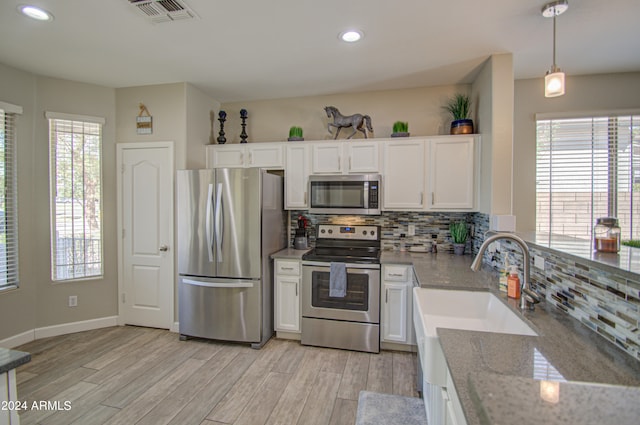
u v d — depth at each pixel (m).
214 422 1.99
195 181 3.11
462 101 3.13
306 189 3.38
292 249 3.51
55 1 1.96
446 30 2.28
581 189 3.09
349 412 2.08
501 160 2.65
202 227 3.10
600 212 3.05
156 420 2.00
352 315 2.95
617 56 2.67
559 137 3.13
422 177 3.12
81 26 2.25
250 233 3.01
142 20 2.17
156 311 3.45
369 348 2.92
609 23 2.16
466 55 2.67
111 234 3.48
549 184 3.14
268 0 1.94
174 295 3.38
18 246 3.01
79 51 2.64
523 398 0.64
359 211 3.18
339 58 2.74
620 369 0.97
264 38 2.41
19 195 3.02
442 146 3.08
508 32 2.30
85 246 3.37
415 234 3.45
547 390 0.67
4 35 2.38
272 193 3.24
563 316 1.45
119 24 2.22
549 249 1.58
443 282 2.09
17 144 3.00
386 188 3.20
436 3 1.96
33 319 3.13
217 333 3.08
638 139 2.99
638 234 2.98
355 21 2.17
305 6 2.01
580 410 0.61
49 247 3.21
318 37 2.39
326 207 3.27
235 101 3.90
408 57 2.71
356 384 2.40
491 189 2.69
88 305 3.39
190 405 2.15
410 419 2.01
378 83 3.31
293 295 3.12
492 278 2.20
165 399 2.21
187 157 3.34
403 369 2.62
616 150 3.03
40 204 3.16
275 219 3.32
